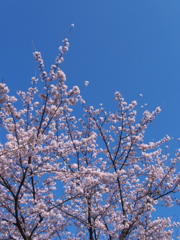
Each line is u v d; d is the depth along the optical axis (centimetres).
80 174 487
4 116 538
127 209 692
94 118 848
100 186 670
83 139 571
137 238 734
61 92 533
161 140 806
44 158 591
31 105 663
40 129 498
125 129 780
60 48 538
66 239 766
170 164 717
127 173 790
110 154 761
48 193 741
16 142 455
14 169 582
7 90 415
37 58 534
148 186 724
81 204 766
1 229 531
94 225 636
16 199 465
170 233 718
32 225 619
